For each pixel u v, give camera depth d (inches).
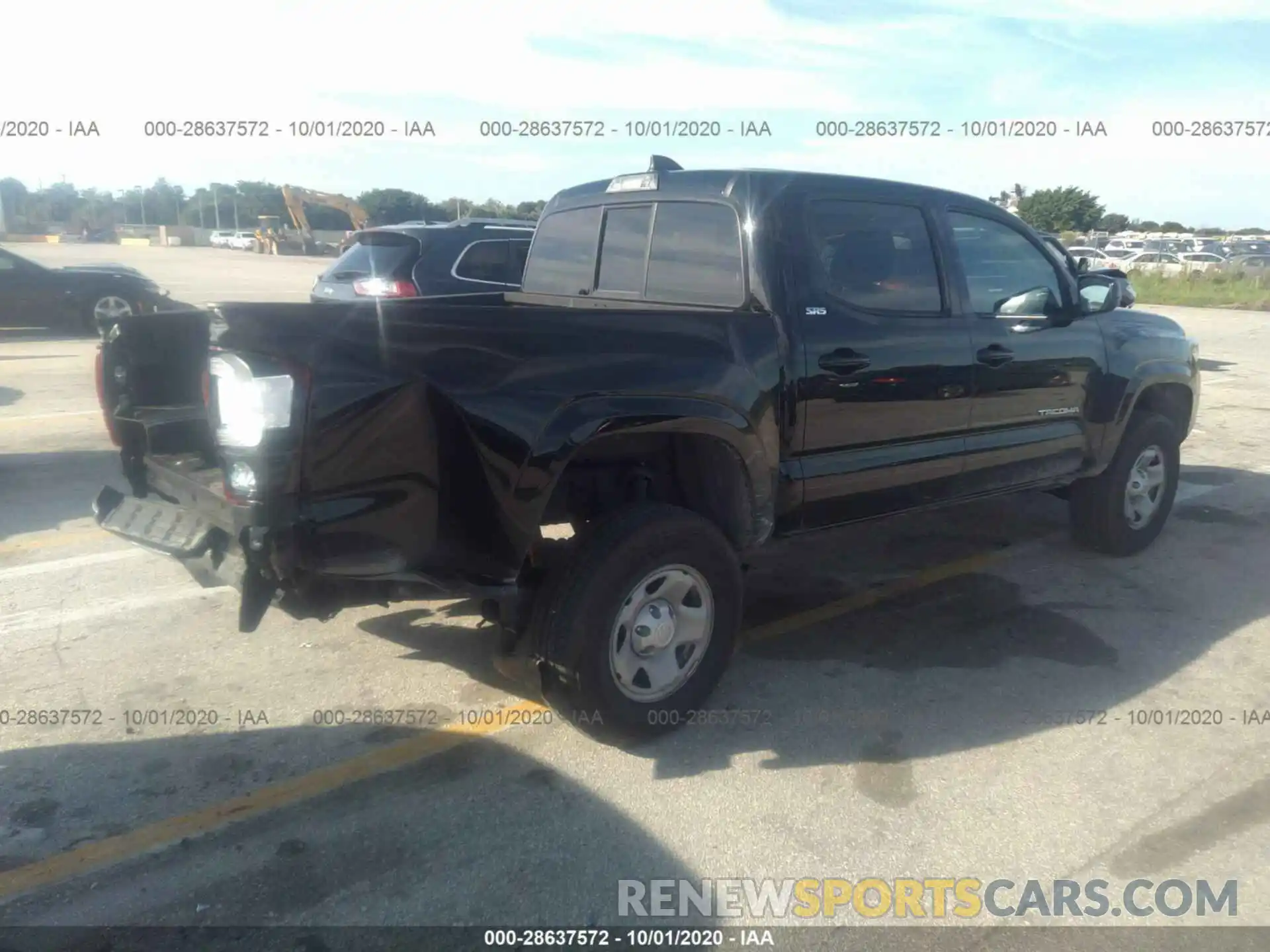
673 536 143.3
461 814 131.1
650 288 181.6
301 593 127.6
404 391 123.2
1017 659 180.2
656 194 180.7
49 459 307.1
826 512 170.9
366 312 123.1
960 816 133.0
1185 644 187.6
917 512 185.5
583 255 200.7
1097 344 213.5
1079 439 214.2
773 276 158.9
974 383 187.0
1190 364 241.6
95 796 132.9
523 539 132.8
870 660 179.0
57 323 618.5
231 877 118.0
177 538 140.3
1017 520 266.7
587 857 123.3
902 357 173.0
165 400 171.0
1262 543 247.9
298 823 128.3
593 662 139.0
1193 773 144.2
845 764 144.9
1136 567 229.9
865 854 125.1
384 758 143.8
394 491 125.4
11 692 159.8
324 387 118.9
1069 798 137.5
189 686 163.2
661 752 147.1
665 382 142.1
